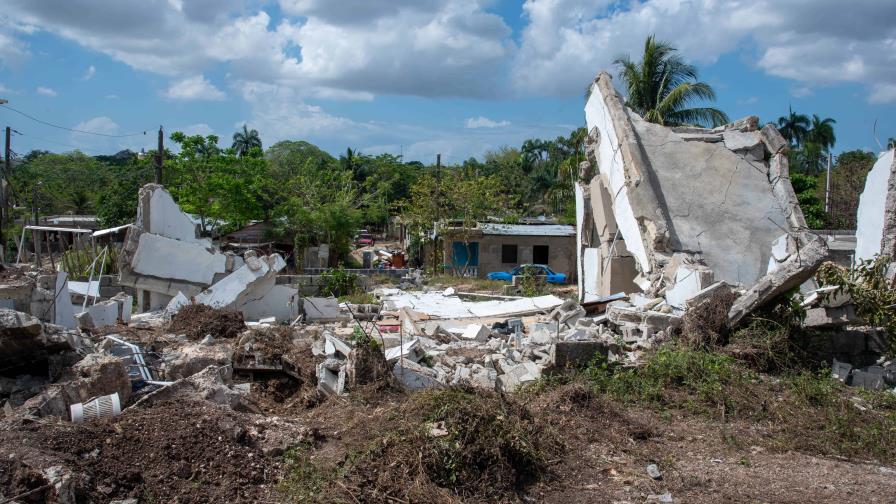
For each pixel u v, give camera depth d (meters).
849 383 8.76
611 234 15.64
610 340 9.86
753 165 14.10
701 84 25.50
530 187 51.97
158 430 4.88
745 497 5.08
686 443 6.36
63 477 4.03
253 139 68.75
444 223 30.08
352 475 4.72
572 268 32.22
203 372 6.19
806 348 9.31
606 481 5.33
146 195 15.21
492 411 5.48
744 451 6.19
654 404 7.35
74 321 9.77
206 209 33.38
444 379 7.78
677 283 11.41
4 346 6.20
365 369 7.09
